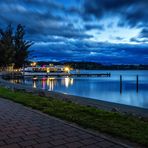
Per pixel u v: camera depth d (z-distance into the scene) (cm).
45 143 447
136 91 3241
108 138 480
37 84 4138
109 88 3553
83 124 594
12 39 4259
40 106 845
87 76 8612
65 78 6706
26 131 528
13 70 5566
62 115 693
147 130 550
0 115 698
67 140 466
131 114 834
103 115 722
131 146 444
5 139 470
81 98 1368
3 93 1257
